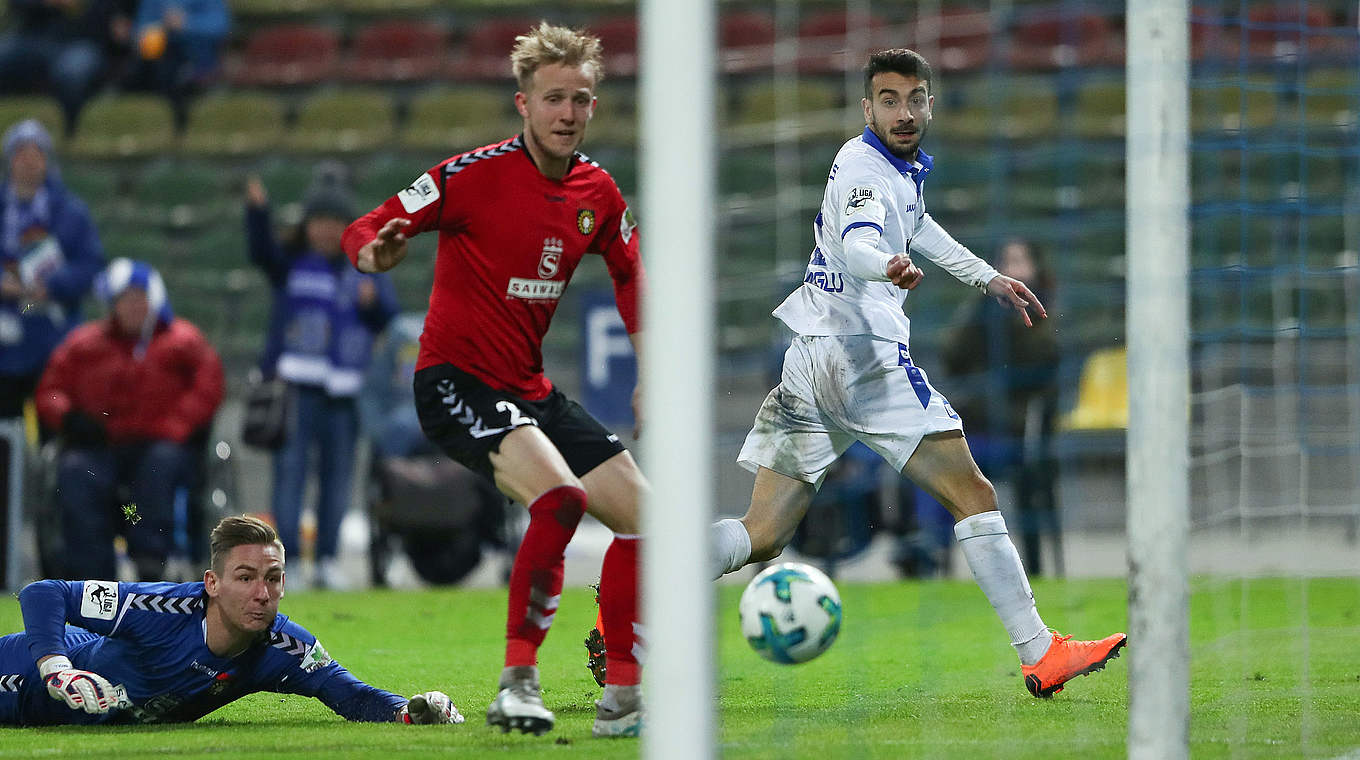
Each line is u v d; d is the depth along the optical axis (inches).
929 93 670.5
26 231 1443.2
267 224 1405.0
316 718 646.5
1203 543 1628.9
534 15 2642.7
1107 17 2293.3
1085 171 2081.7
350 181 2279.8
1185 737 431.2
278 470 1421.0
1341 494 1749.5
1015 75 2251.5
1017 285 693.9
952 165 2091.5
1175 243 435.8
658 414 354.3
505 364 583.2
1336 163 1958.7
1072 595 1202.0
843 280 663.8
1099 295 1964.8
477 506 1438.2
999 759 519.2
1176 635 431.2
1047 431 1364.4
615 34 2511.1
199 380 1267.2
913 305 1723.7
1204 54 1988.2
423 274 2128.4
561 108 574.2
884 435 664.4
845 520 1350.9
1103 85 2203.5
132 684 622.2
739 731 585.6
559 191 588.7
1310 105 2017.7
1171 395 433.1
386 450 1465.3
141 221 2293.3
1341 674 770.2
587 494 576.4
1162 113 438.0
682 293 353.4
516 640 549.0
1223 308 1847.9
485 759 517.7
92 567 1227.2
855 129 2215.8
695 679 349.1
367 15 2691.9
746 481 1707.7
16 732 605.9
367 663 845.8
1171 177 436.5
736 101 2379.4
